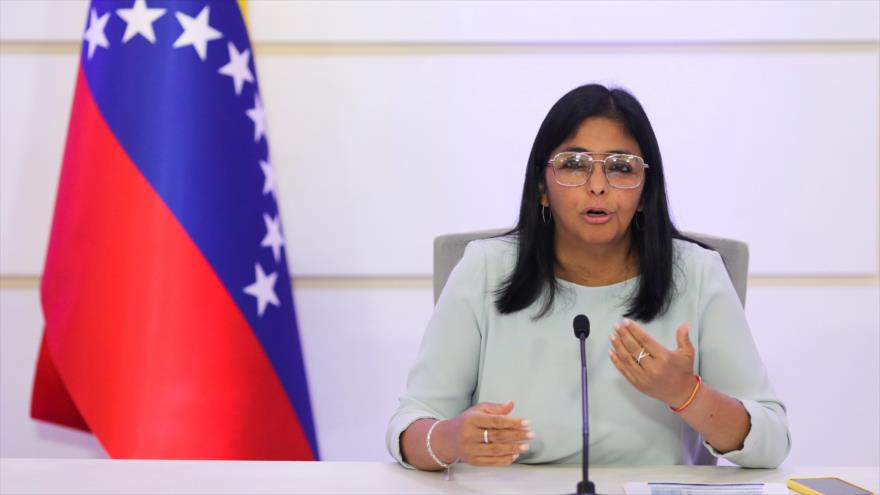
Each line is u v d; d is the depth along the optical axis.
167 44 4.98
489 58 5.66
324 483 3.08
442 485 3.07
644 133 3.51
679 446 3.59
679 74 5.63
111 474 3.16
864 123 5.62
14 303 5.72
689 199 5.66
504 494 2.97
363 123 5.69
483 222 5.71
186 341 4.87
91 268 4.89
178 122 4.93
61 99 5.64
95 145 4.93
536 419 3.56
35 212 5.66
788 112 5.62
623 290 3.66
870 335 5.70
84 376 4.85
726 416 3.17
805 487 2.91
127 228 4.88
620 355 3.04
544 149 3.55
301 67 5.66
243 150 5.11
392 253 5.74
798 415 5.72
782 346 5.72
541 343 3.63
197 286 4.89
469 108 5.68
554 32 5.60
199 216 4.92
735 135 5.64
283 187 5.71
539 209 3.65
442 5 5.61
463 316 3.71
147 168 4.90
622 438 3.54
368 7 5.62
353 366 5.80
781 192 5.64
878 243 5.65
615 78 5.64
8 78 5.64
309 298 5.78
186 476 3.14
